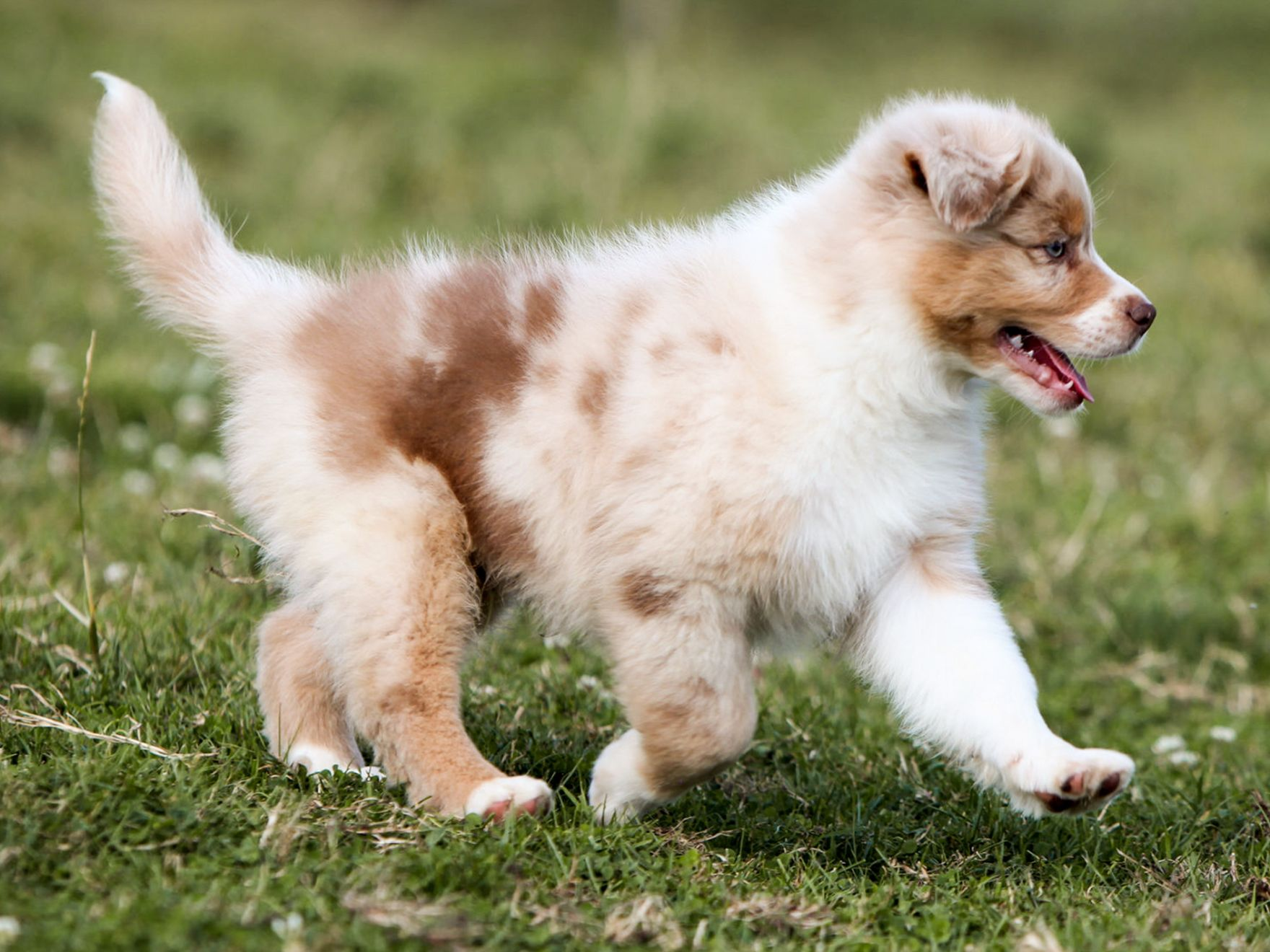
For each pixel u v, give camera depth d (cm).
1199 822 720
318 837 568
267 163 1959
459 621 658
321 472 657
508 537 663
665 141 2119
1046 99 2897
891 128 656
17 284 1512
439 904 527
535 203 1867
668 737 623
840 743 805
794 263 643
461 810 624
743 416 619
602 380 637
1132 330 647
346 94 2238
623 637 632
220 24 2714
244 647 813
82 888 513
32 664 757
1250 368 1603
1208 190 2305
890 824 687
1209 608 1063
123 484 1070
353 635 650
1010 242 636
